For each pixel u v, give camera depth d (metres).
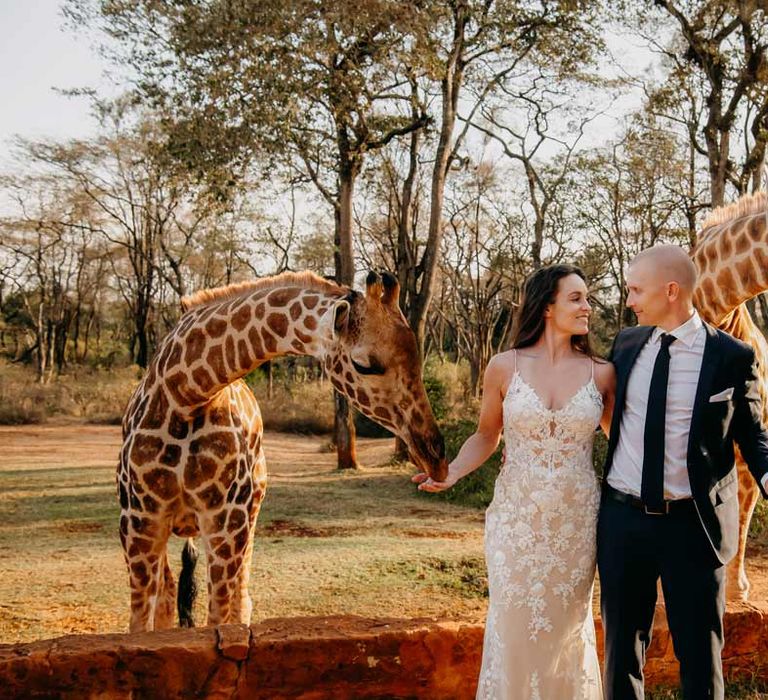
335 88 12.17
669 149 22.00
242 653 2.94
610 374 2.85
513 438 2.84
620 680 2.66
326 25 11.30
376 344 3.27
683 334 2.68
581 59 14.88
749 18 13.68
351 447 13.90
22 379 31.05
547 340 2.89
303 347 3.54
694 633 2.57
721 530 2.59
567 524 2.73
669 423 2.63
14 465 13.92
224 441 3.79
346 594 5.68
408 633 3.08
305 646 2.99
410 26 11.49
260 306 3.62
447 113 13.99
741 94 15.17
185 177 14.05
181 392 3.69
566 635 2.74
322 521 8.66
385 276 3.37
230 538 3.81
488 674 2.80
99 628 4.99
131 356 43.00
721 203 15.62
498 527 2.85
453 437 13.19
